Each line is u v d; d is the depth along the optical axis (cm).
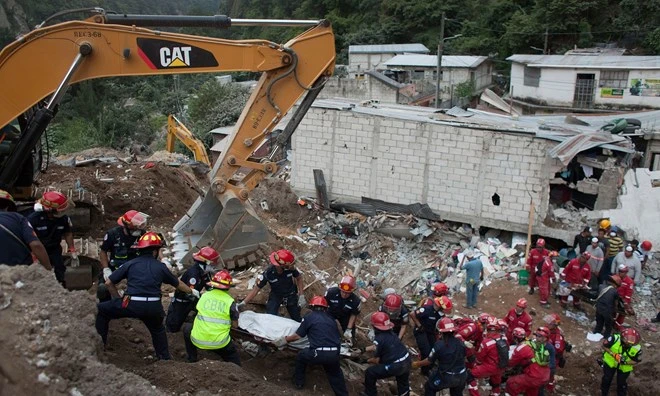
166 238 1214
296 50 974
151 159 2055
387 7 4903
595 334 1191
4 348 493
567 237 1438
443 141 1545
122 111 3959
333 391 825
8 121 834
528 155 1459
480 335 952
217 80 4338
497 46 4122
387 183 1638
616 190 1448
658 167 2075
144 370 669
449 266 1459
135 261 694
